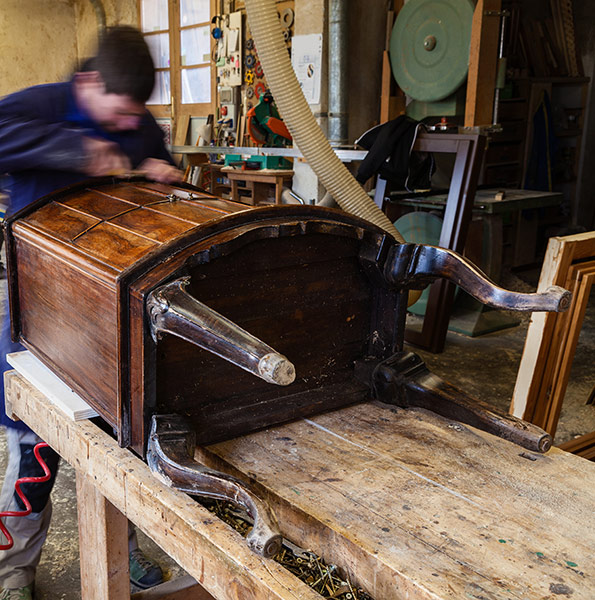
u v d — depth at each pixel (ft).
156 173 6.29
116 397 4.16
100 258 4.29
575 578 3.07
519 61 21.62
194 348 4.16
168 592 5.68
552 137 21.91
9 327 6.14
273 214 4.29
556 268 6.57
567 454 4.32
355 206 8.05
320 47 18.02
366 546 3.26
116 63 6.26
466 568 3.12
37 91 6.24
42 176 6.37
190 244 3.98
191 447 3.94
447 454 4.25
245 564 3.20
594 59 23.30
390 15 17.98
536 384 6.97
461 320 16.20
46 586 7.22
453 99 15.93
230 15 23.89
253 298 4.33
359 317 5.03
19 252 5.69
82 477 5.11
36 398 5.14
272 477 3.91
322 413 4.83
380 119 18.69
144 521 3.94
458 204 13.55
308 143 7.79
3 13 31.45
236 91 24.47
